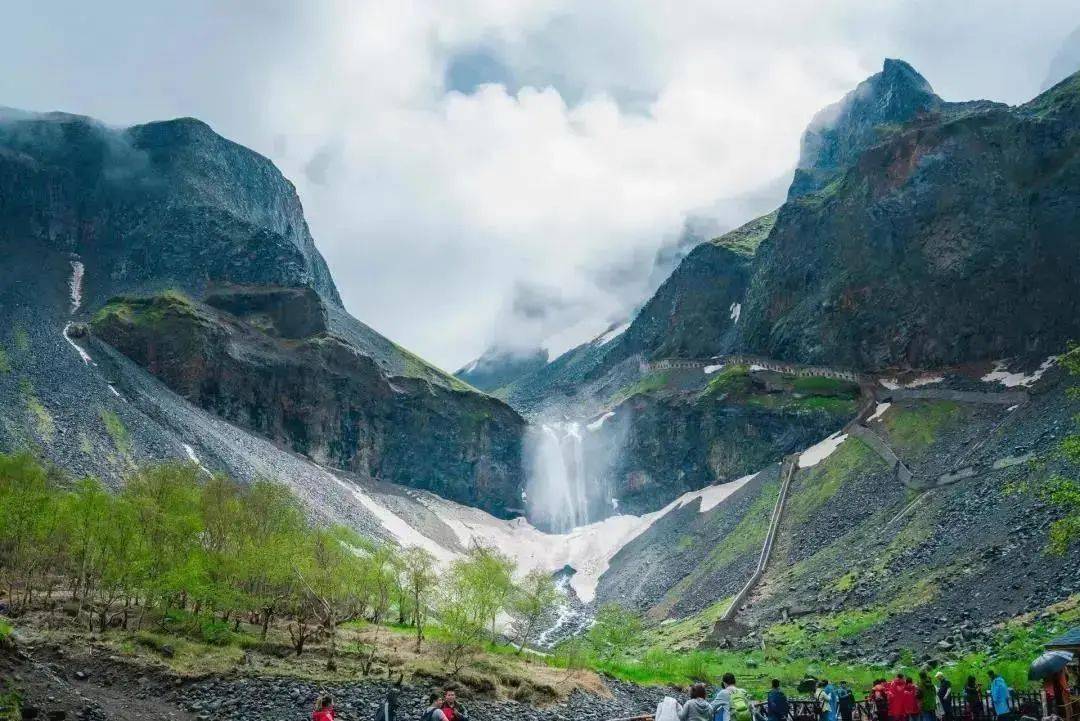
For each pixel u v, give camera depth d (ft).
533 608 305.53
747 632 369.50
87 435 435.53
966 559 317.22
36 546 216.33
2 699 130.21
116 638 185.78
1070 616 236.43
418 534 617.62
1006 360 543.80
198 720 156.04
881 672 259.19
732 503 579.89
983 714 172.14
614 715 212.43
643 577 561.02
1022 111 612.29
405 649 234.79
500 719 190.19
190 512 246.68
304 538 266.57
